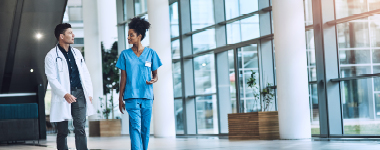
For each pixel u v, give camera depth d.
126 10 18.22
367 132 8.70
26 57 12.41
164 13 13.14
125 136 16.42
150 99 4.29
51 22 11.66
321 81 9.20
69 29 4.62
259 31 10.98
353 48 8.99
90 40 19.19
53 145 9.31
